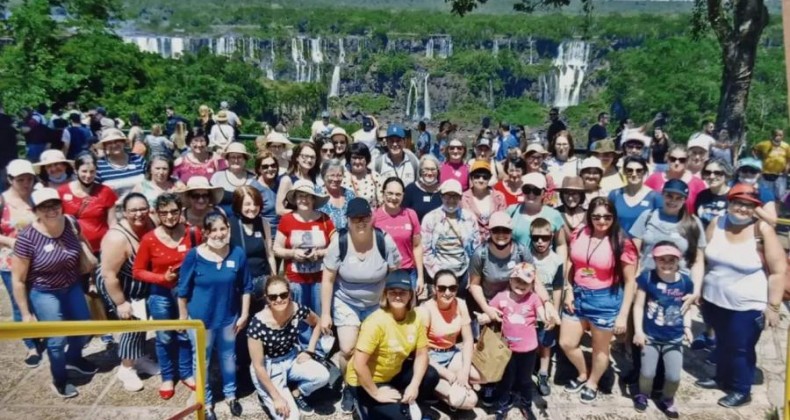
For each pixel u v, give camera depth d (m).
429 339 4.52
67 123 12.09
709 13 14.58
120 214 5.24
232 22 132.25
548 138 13.95
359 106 103.50
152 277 4.43
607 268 4.56
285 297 4.16
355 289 4.54
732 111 14.52
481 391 4.65
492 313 4.51
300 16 129.00
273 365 4.41
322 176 5.52
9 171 4.85
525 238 5.11
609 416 4.61
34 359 4.32
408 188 5.69
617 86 61.75
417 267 5.09
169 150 12.76
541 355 4.85
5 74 25.84
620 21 100.75
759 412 4.66
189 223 4.79
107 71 30.23
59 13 32.31
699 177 6.06
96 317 4.88
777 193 7.46
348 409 4.57
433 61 105.69
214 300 4.33
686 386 5.01
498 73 101.31
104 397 4.49
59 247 4.38
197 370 3.95
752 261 4.59
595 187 5.64
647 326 4.55
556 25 105.25
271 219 5.66
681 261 4.81
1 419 4.07
